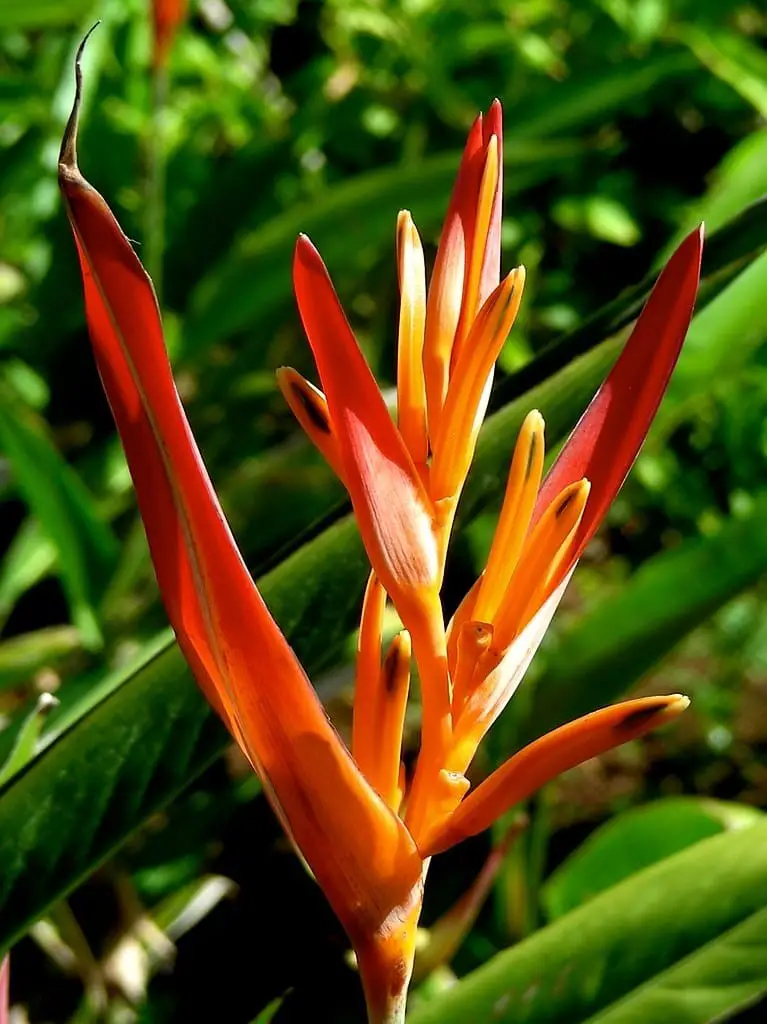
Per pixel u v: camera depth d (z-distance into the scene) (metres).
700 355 0.55
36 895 0.40
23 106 0.96
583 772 1.17
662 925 0.42
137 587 0.88
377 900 0.32
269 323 0.94
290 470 0.79
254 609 0.32
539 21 1.30
